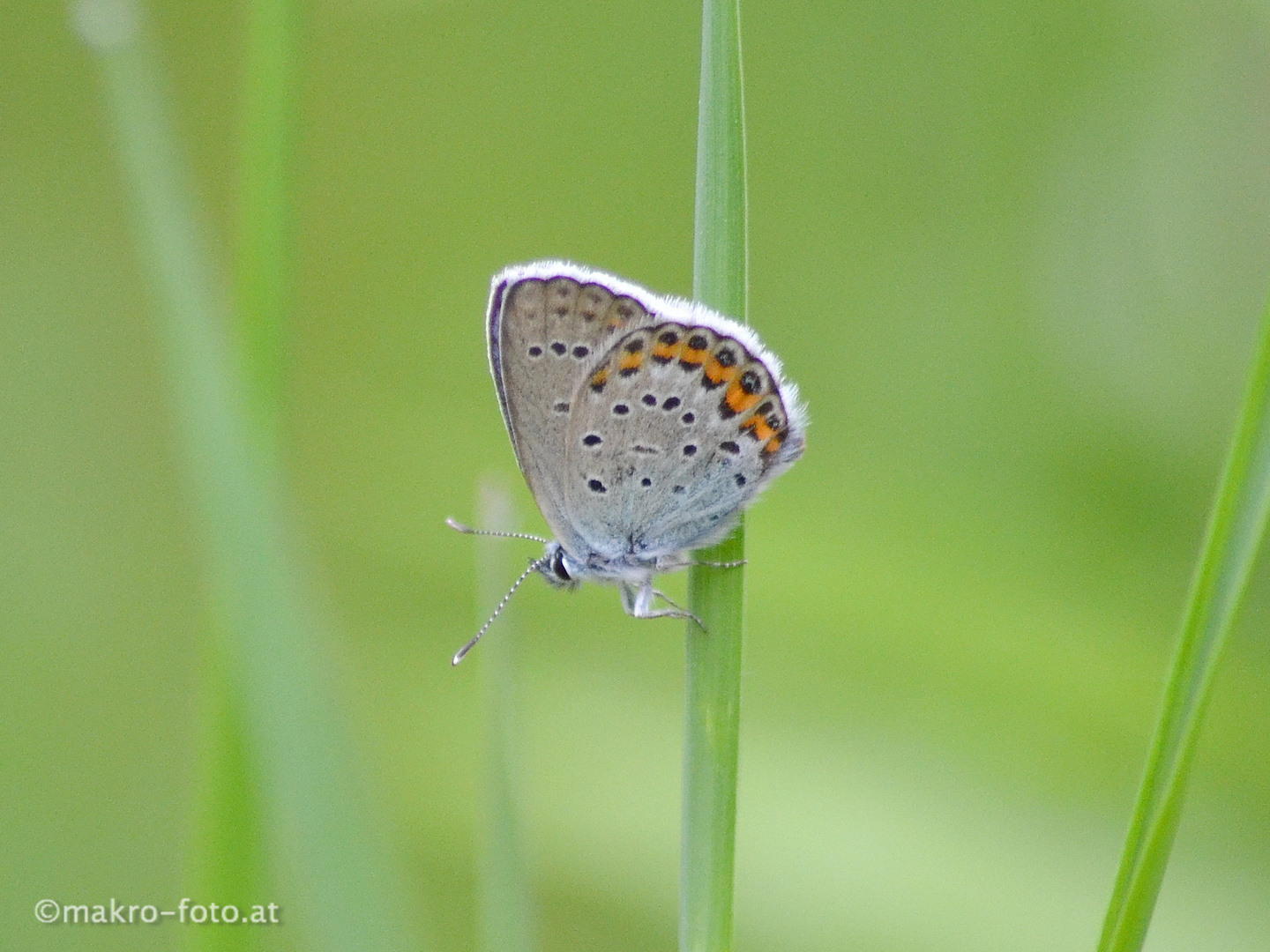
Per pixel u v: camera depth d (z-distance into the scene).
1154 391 0.43
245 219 0.39
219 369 0.39
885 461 0.43
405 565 0.43
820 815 0.42
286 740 0.39
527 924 0.39
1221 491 0.37
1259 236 0.43
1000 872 0.41
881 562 0.42
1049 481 0.43
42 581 0.43
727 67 0.39
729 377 0.41
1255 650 0.42
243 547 0.39
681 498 0.41
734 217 0.39
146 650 0.43
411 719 0.42
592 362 0.41
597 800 0.42
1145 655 0.42
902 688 0.42
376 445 0.43
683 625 0.42
